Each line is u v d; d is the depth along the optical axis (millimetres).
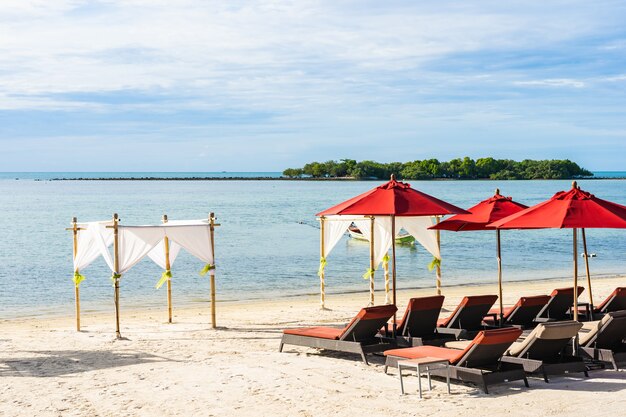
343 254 34688
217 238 42094
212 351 11984
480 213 13086
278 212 67625
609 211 9844
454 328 12086
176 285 24516
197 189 147500
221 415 8039
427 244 17016
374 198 11836
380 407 8234
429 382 8914
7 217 59094
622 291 13438
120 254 13656
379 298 20531
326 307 18344
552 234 48469
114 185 188875
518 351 9594
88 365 10914
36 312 19141
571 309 13844
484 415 7797
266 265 30047
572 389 8852
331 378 9766
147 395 8984
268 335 13750
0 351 12195
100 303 20719
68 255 33594
